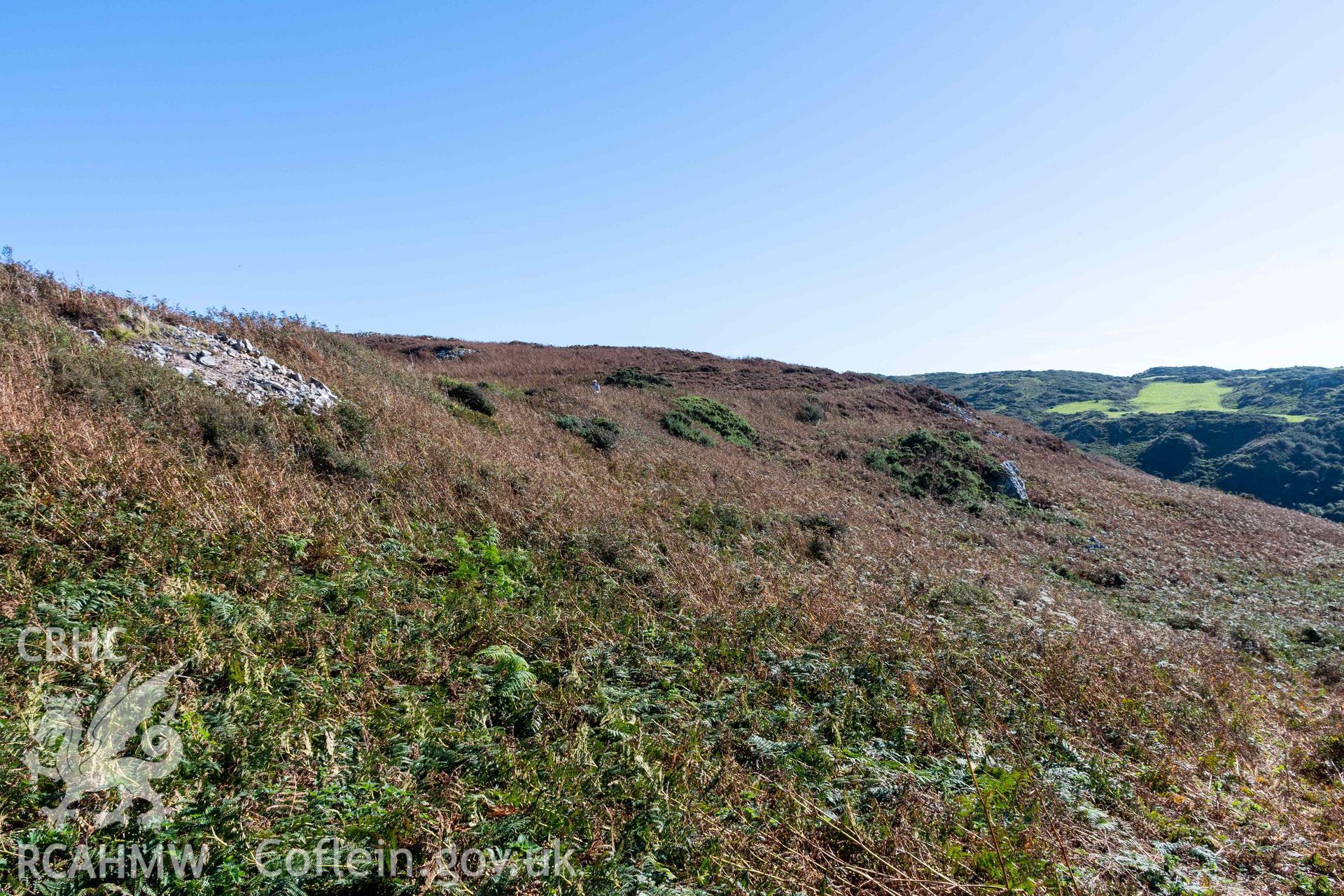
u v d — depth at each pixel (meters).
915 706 5.81
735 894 3.40
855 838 3.88
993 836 3.83
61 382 7.92
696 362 40.91
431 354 34.19
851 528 13.57
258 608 5.08
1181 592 15.41
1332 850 4.54
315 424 9.70
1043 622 9.37
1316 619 14.48
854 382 39.66
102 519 5.79
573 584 7.46
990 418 38.97
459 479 9.55
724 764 4.46
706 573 8.45
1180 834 4.64
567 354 39.44
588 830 3.61
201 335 11.42
